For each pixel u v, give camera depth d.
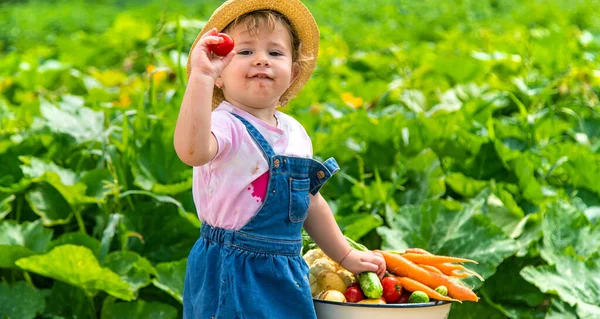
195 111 2.52
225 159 2.72
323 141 5.06
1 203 4.32
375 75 8.19
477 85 7.09
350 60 8.46
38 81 7.71
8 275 4.33
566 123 5.73
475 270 3.86
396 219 4.12
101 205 4.33
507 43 9.07
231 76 2.78
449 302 3.05
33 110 5.93
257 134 2.75
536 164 4.91
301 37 3.03
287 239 2.79
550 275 3.80
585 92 6.52
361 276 3.00
